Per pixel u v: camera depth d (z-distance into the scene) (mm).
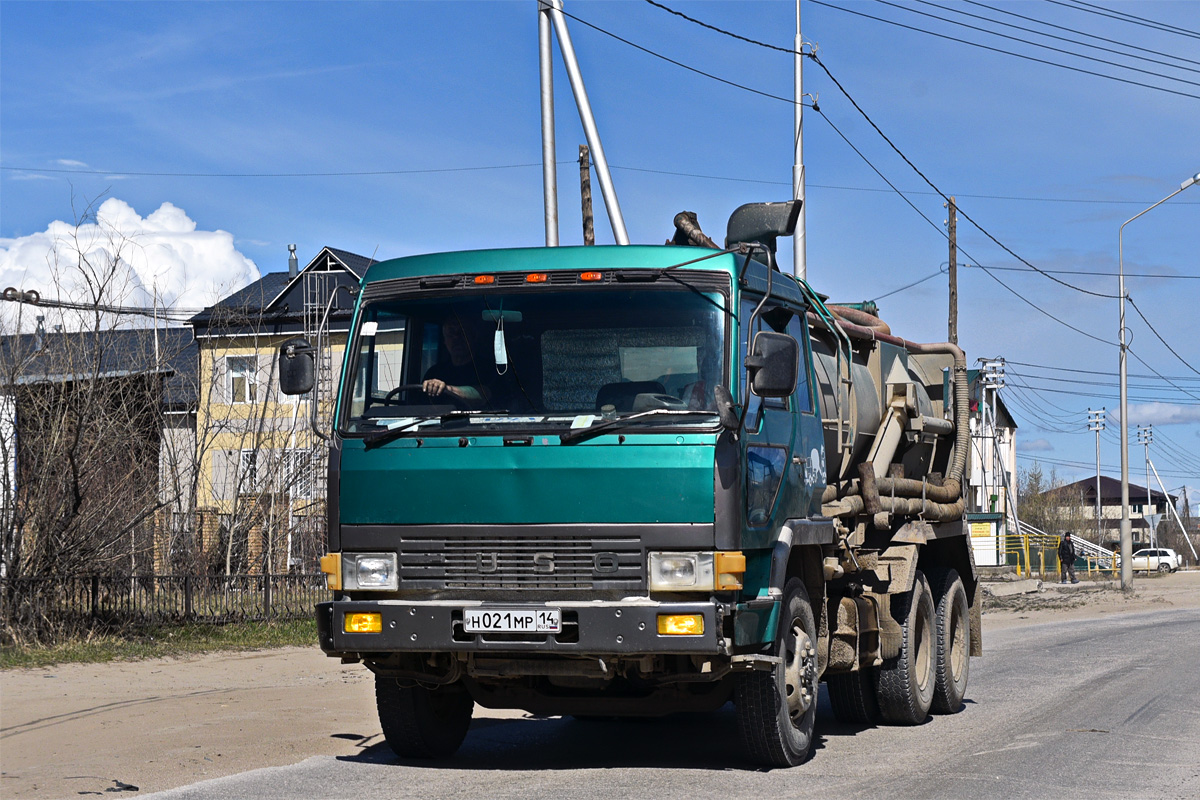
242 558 22125
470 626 7156
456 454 7328
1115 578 55062
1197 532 122125
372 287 7867
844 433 9688
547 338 7504
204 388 30969
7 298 16109
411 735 8328
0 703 11180
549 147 16000
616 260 7559
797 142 21078
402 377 7645
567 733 10008
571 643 7066
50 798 6977
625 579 7098
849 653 9188
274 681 13375
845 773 7840
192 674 13750
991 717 10984
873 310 11453
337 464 7547
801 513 8328
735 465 7141
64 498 15555
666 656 7402
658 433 7148
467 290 7664
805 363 8820
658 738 9711
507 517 7227
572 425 7234
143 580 16656
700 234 9195
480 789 7141
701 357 7328
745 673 7777
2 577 14742
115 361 17297
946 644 11180
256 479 23844
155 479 18156
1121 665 15906
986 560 57344
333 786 7258
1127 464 42312
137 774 7742
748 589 7406
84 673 13391
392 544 7391
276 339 35875
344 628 7383
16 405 15531
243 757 8453
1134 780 7684
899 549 10367
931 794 7121
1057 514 96188
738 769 7973
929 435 11547
